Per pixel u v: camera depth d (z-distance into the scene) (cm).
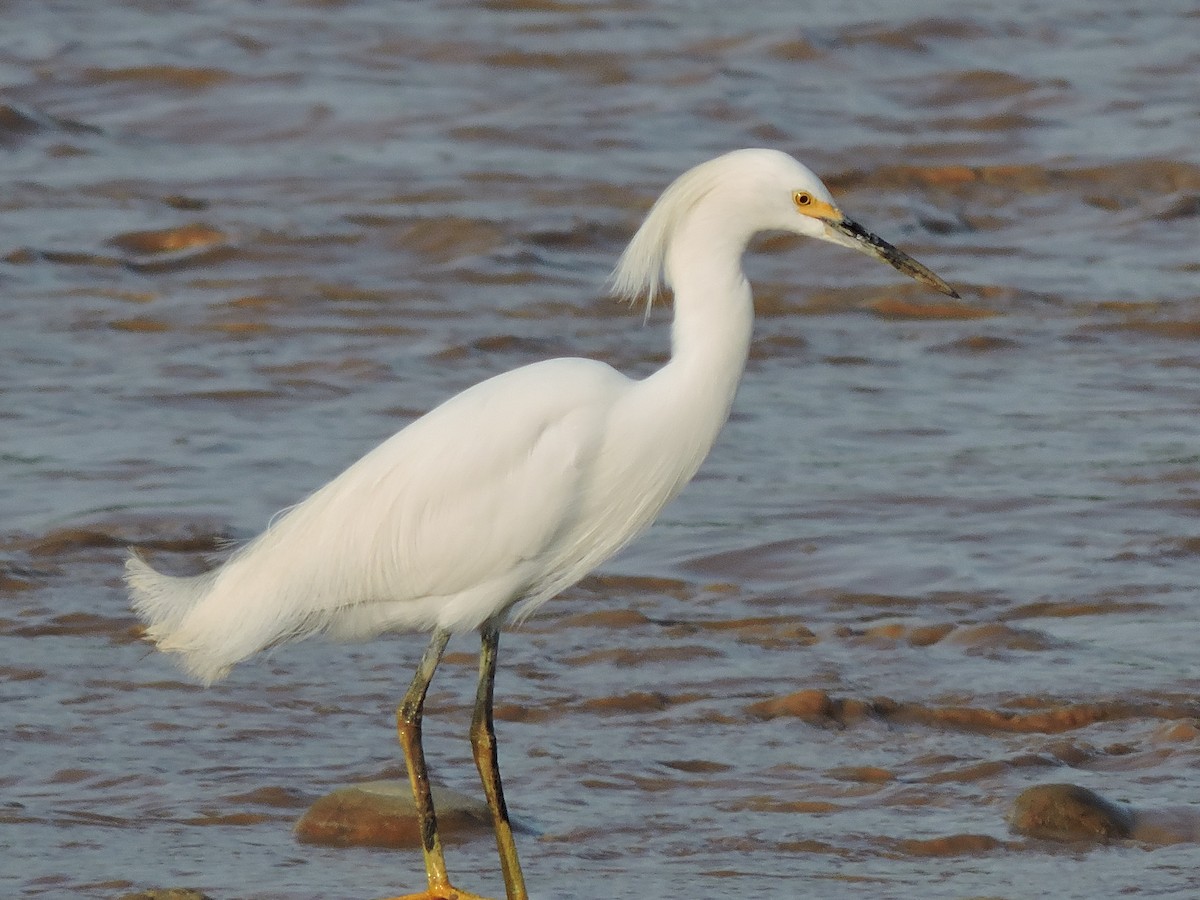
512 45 3253
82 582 1352
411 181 2570
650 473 945
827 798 1012
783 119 2903
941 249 2361
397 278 2195
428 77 3100
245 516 1490
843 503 1547
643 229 950
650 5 3553
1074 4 3659
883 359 1972
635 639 1258
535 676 1199
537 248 2295
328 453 1652
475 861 939
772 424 1762
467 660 1228
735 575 1395
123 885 891
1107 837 952
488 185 2556
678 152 2739
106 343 1967
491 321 2047
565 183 2570
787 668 1205
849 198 2544
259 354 1936
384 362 1909
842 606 1333
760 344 2008
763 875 910
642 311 2097
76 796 1009
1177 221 2467
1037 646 1240
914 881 902
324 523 933
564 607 1325
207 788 1020
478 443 918
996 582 1372
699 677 1192
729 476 1616
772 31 3331
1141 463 1642
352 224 2359
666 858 936
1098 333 2053
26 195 2481
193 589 960
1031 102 3019
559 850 948
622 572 1395
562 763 1060
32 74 3027
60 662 1206
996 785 1027
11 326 2011
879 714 1130
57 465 1612
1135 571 1387
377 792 981
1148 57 3291
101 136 2767
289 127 2844
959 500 1551
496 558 926
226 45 3225
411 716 925
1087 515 1512
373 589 934
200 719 1120
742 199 938
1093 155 2723
